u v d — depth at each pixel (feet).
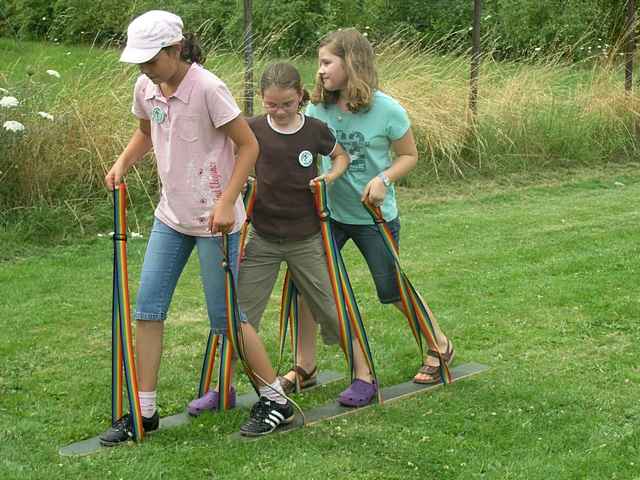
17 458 14.70
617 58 45.96
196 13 54.19
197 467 14.43
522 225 30.78
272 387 15.71
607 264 25.67
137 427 15.26
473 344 19.85
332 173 16.30
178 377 18.19
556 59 44.65
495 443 15.28
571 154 41.04
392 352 19.52
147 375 15.52
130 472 14.19
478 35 39.60
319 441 15.33
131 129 31.48
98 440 15.47
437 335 18.12
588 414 16.31
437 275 24.90
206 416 16.28
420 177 36.70
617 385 17.63
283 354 19.47
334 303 16.78
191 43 14.56
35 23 57.26
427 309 17.80
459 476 14.11
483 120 39.45
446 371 17.81
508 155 39.50
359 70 16.42
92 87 32.22
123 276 15.30
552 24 63.72
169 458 14.70
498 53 46.62
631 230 29.89
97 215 29.43
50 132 29.78
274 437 15.53
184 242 15.34
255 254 16.33
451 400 17.01
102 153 30.60
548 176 39.04
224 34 52.24
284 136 15.84
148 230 29.17
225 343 16.38
